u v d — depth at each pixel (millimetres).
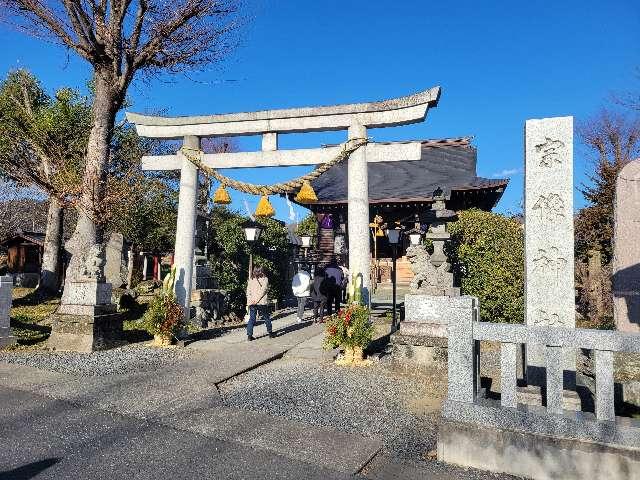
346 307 7375
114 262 15703
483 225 9945
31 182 12016
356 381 5973
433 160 24797
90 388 5223
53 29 9594
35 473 3074
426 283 6734
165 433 3871
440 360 6234
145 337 9070
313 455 3490
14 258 27422
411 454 3672
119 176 15984
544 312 4762
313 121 9078
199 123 9664
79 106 18109
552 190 4859
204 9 10086
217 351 7754
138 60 10211
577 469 3162
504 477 3303
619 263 7664
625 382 4941
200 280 11328
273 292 14164
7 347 7551
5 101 17234
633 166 7695
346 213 22500
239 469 3213
